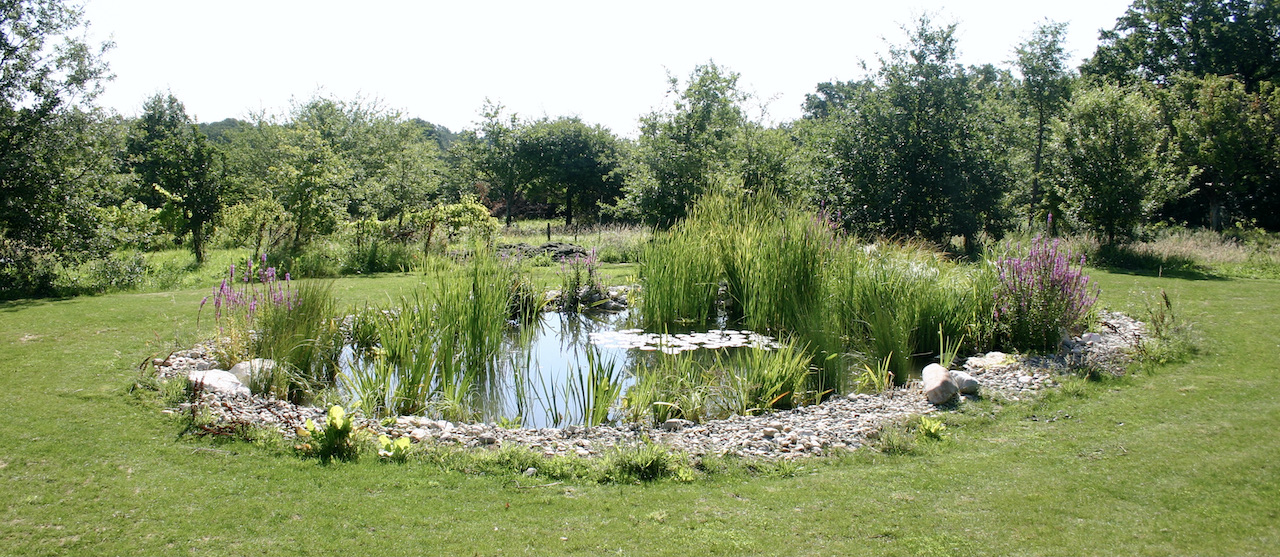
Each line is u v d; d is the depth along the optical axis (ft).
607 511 12.05
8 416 15.80
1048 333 24.04
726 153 51.52
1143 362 21.53
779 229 31.14
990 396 18.67
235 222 58.54
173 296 33.12
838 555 10.50
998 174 61.05
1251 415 16.47
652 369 24.73
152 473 13.04
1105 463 13.87
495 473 13.58
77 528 10.91
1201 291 36.65
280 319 21.42
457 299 23.79
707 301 33.63
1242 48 94.73
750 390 19.63
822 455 14.99
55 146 38.75
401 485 12.90
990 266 26.81
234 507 11.80
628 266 53.31
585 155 139.13
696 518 11.80
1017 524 11.40
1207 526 11.09
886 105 60.49
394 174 80.74
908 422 16.71
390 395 19.80
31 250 37.22
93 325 26.27
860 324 25.21
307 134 57.21
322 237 51.16
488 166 131.03
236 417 15.92
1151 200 52.75
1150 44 100.22
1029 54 67.10
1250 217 86.43
